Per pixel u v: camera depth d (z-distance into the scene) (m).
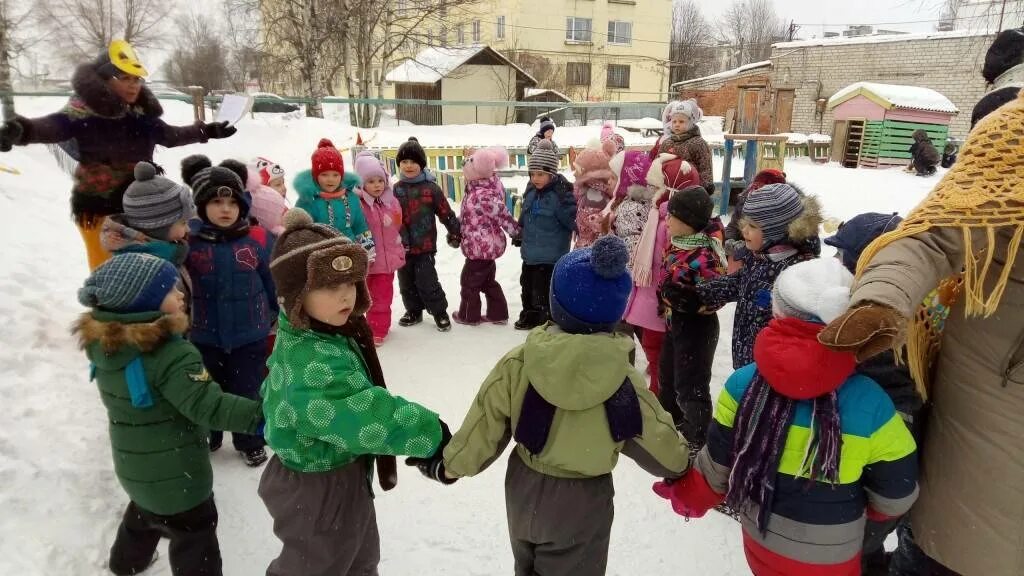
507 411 2.18
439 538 3.11
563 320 2.14
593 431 2.09
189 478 2.45
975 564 1.88
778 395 1.98
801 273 1.91
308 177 4.84
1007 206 1.64
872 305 1.54
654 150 5.98
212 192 3.49
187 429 2.45
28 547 2.60
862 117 17.70
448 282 7.09
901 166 17.45
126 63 3.87
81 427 3.43
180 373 2.33
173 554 2.52
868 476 1.96
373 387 2.14
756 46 60.28
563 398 2.04
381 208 5.27
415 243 5.63
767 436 1.97
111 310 2.35
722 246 3.62
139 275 2.34
